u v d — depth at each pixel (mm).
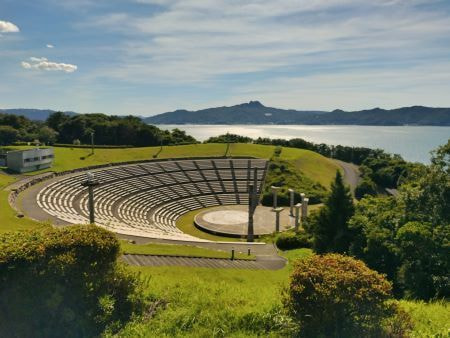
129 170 75438
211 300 13070
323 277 9844
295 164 91250
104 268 11016
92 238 10883
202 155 92938
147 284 13406
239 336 10320
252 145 106125
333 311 9594
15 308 9508
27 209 44094
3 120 122188
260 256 37375
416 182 27875
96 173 69500
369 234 26203
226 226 57094
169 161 85250
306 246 42219
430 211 26016
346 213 32906
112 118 137000
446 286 20453
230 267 30219
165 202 67375
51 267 9953
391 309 10125
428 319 12195
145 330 10281
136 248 32844
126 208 59281
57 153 84250
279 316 11023
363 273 9945
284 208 68938
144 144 118625
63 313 9883
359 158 137750
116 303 11195
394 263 25406
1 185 54438
